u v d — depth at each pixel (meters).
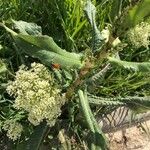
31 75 0.33
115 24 0.29
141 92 0.47
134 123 0.48
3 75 0.41
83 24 0.45
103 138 0.35
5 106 0.42
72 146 0.43
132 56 0.47
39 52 0.31
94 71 0.39
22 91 0.33
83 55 0.34
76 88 0.37
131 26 0.29
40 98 0.33
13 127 0.37
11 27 0.43
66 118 0.44
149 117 0.48
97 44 0.36
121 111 0.46
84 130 0.43
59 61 0.32
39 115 0.33
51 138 0.41
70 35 0.46
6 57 0.45
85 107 0.36
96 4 0.48
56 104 0.34
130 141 0.47
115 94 0.46
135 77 0.45
